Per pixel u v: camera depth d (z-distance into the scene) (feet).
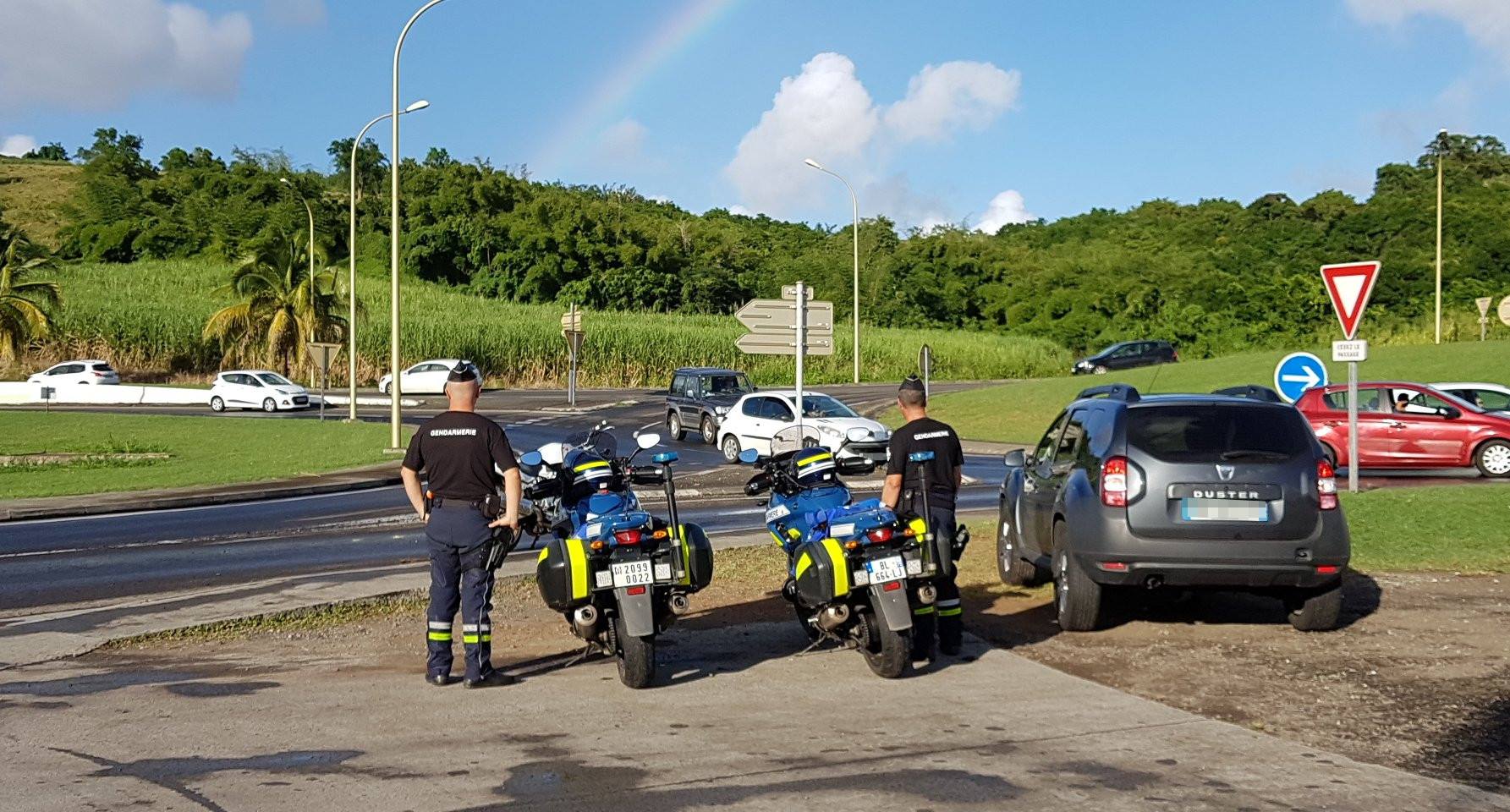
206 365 193.98
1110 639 27.09
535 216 312.09
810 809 15.72
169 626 29.86
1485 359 104.63
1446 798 16.03
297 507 62.54
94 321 190.80
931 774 17.19
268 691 23.18
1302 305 230.27
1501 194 297.12
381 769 17.80
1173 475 26.09
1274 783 16.67
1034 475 32.42
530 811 15.79
